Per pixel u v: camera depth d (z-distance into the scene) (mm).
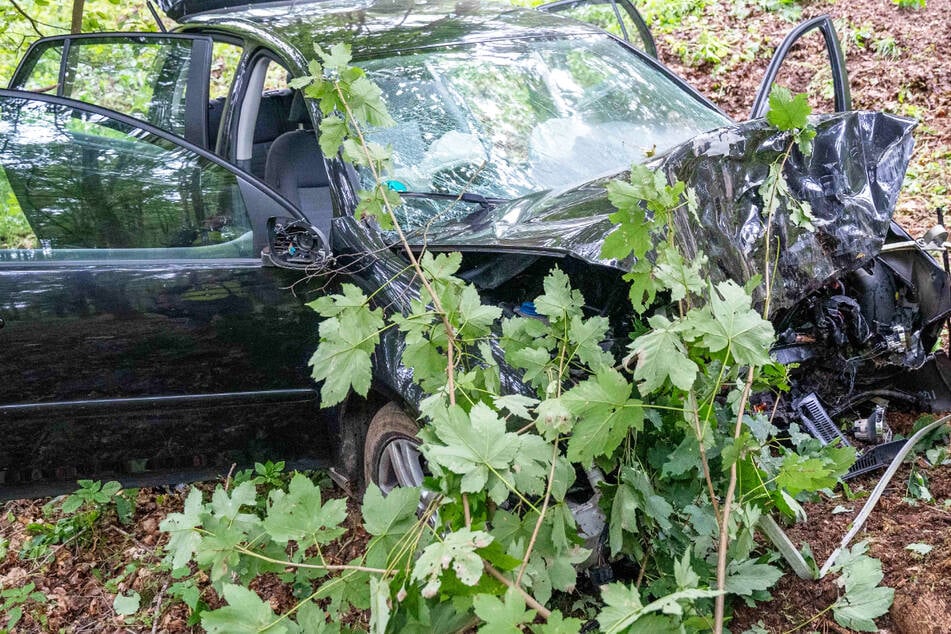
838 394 3711
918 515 3326
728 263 2998
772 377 3062
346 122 2883
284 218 3510
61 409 3705
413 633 2309
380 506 2459
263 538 2717
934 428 3637
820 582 3021
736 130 3107
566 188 3562
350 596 2475
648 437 2889
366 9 4727
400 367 3266
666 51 9156
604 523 2875
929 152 7039
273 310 3633
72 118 3625
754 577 2801
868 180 3432
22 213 3697
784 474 2604
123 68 4258
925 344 3826
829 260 3252
